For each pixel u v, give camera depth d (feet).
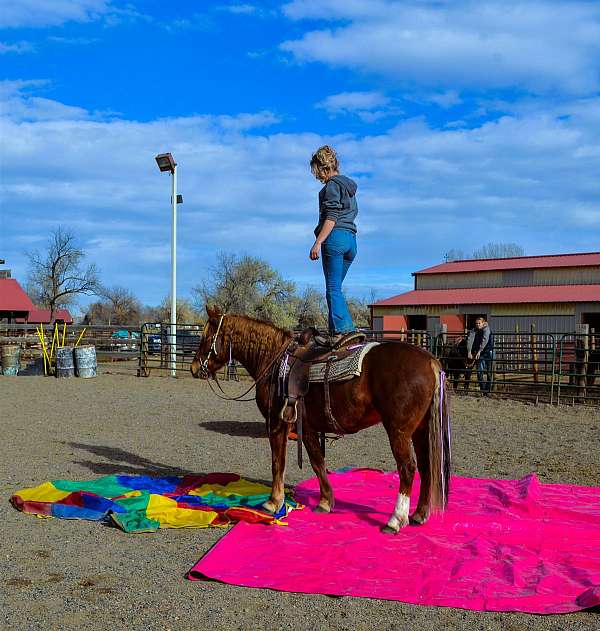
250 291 180.65
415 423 18.42
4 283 152.25
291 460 30.96
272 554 17.19
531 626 13.21
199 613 13.97
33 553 17.80
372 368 18.67
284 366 20.16
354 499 22.81
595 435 37.70
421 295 155.33
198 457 31.32
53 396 54.60
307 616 13.79
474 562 16.16
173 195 75.15
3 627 13.37
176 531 19.75
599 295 129.08
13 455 31.19
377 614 13.85
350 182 21.62
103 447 33.50
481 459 30.99
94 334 102.68
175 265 75.41
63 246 208.23
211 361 22.33
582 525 19.47
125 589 15.30
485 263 164.45
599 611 13.76
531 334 54.19
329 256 21.61
